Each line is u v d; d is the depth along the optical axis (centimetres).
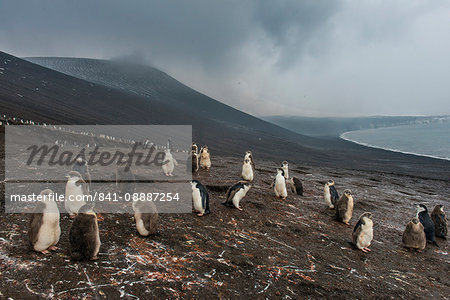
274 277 586
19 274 448
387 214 1341
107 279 475
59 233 535
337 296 554
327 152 7531
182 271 543
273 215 1014
